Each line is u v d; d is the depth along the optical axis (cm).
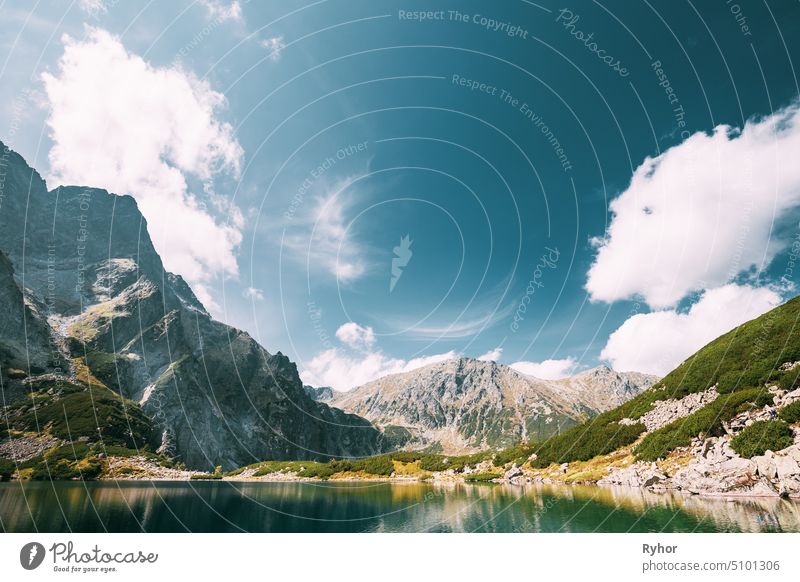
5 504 5153
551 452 8600
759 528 2688
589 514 3694
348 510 5078
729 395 5847
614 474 6138
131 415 17038
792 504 3453
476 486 7800
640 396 8494
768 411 4972
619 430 7631
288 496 7019
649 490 4997
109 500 5906
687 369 7688
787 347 5966
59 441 13050
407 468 11844
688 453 5519
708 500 3912
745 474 4266
